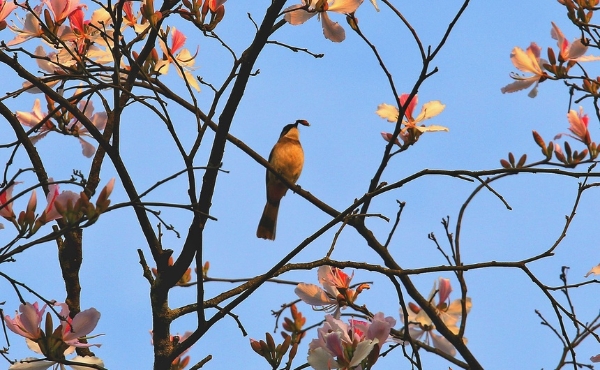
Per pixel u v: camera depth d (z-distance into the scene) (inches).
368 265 334.6
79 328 266.2
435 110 383.6
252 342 313.6
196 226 314.2
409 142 383.2
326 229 322.7
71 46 368.8
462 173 328.2
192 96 315.9
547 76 382.6
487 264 338.3
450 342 403.9
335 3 324.2
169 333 338.6
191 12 329.4
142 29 375.2
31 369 263.6
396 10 349.1
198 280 308.2
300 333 399.2
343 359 267.1
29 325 262.5
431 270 333.7
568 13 376.5
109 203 255.4
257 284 320.5
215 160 320.2
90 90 373.7
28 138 347.6
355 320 278.7
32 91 355.3
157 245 341.1
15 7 325.1
